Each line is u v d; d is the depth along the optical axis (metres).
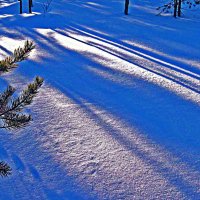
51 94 5.54
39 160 3.60
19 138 4.04
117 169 3.49
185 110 5.16
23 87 5.77
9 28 11.91
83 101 5.32
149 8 18.98
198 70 7.29
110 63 7.57
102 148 3.91
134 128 4.47
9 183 3.20
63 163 3.56
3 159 3.58
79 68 7.09
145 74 6.86
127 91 5.86
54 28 12.08
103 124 4.54
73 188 3.17
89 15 15.48
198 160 3.74
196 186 3.26
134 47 9.30
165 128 4.53
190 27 13.13
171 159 3.74
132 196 3.08
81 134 4.23
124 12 16.44
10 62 2.29
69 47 8.98
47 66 7.14
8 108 2.44
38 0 20.41
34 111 4.81
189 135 4.35
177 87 6.16
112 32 11.51
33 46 2.35
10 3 19.50
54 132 4.24
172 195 3.12
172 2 18.61
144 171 3.48
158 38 10.72
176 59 8.15
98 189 3.17
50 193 3.09
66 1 20.31
